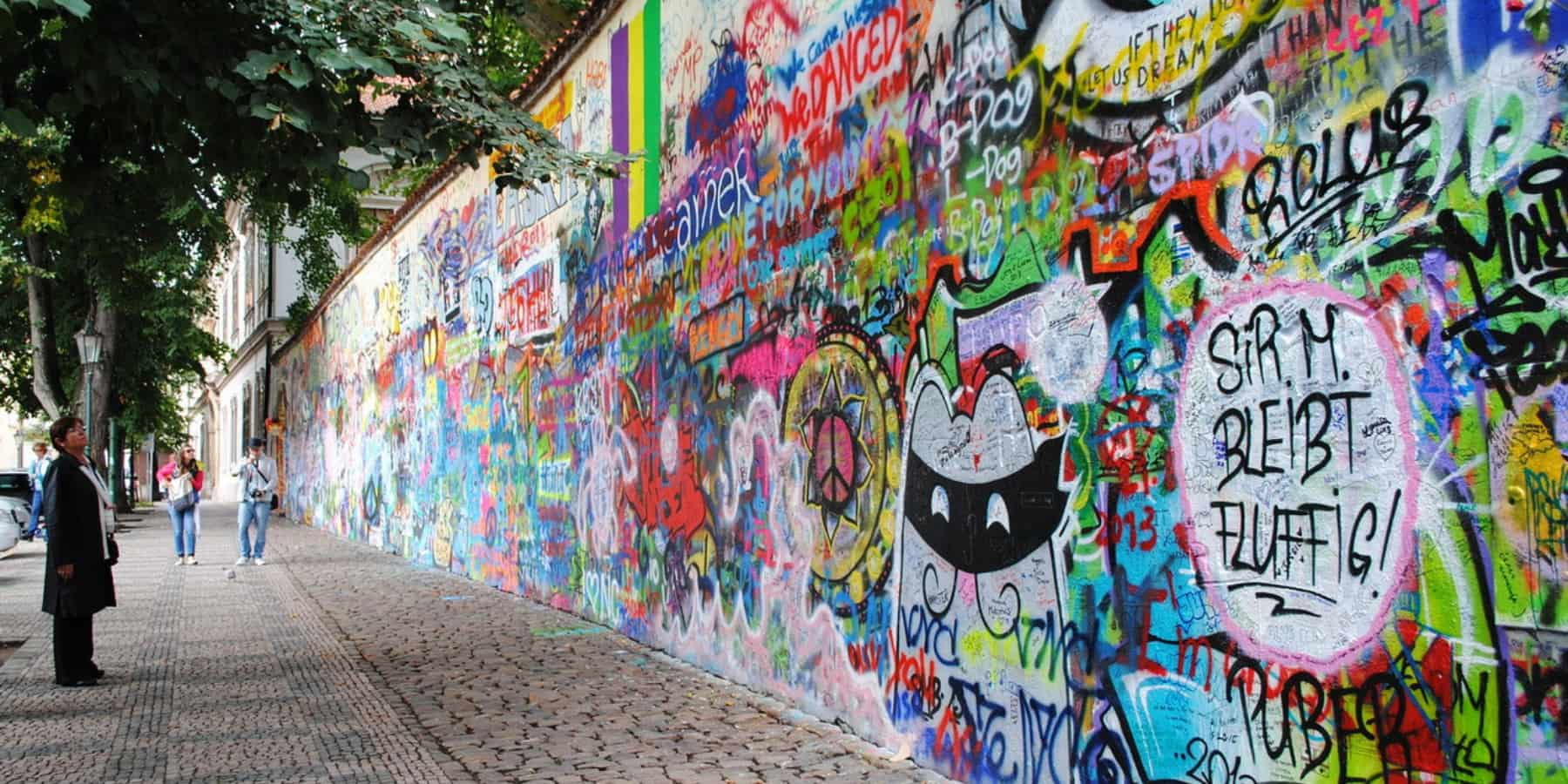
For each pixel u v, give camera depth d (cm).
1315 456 334
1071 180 441
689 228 804
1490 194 285
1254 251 357
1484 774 285
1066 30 446
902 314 556
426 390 1627
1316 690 333
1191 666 380
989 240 492
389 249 1873
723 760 550
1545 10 274
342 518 2269
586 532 1023
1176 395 388
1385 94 315
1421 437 302
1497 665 282
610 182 961
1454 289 294
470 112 714
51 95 656
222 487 5341
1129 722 408
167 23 638
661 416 853
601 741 588
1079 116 438
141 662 847
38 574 1634
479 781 520
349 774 535
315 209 2456
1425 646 300
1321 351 333
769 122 689
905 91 555
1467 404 290
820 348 631
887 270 569
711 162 769
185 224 791
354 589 1313
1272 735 348
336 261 2866
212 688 744
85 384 2378
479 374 1369
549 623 1014
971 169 503
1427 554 300
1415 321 304
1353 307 322
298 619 1066
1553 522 269
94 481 773
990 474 489
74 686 755
